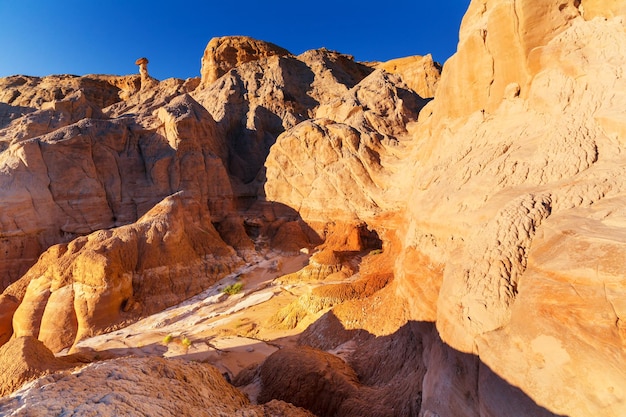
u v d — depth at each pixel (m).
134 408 5.76
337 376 11.00
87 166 35.09
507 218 7.27
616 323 4.53
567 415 4.58
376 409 9.23
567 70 10.25
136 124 40.53
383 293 16.12
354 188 34.81
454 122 16.09
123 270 25.03
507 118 12.27
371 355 12.66
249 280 28.72
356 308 16.36
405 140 34.78
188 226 31.05
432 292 9.77
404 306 12.67
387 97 40.69
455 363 6.72
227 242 35.47
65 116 43.31
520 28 11.85
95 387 6.16
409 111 39.78
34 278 25.39
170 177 37.62
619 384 4.25
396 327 12.51
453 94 16.11
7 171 31.58
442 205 11.22
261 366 13.73
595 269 5.01
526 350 5.38
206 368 10.41
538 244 6.49
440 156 15.91
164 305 25.36
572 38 10.70
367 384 11.53
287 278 27.55
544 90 10.80
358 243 30.61
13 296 25.38
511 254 6.64
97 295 22.91
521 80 12.28
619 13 10.03
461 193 10.61
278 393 11.44
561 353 4.93
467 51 14.55
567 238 5.96
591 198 6.85
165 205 29.67
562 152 8.65
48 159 33.44
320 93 57.34
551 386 4.85
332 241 33.19
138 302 24.72
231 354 17.14
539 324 5.36
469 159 12.16
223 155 45.06
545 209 7.13
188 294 26.80
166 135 39.84
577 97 9.77
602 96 9.03
